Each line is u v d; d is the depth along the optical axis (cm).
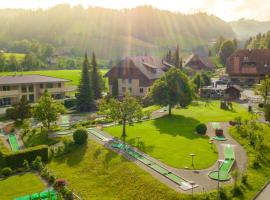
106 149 4731
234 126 5841
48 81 8862
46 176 4216
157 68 10419
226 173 3903
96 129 5862
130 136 5391
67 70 17300
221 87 9750
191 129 5806
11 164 4541
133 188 3675
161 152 4594
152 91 6912
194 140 5159
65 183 3875
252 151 4628
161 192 3472
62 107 6112
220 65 17288
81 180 4050
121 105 5366
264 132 5416
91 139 5225
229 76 11900
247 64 11731
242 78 11725
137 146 4866
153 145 4903
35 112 5800
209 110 7456
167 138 5259
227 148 4797
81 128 5175
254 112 7112
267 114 5703
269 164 4275
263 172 4012
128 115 5372
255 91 8669
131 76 9850
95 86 9681
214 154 4538
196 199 3291
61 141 5391
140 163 4203
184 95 6794
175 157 4403
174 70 6950
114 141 5122
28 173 4391
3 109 7638
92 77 9650
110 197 3606
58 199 3491
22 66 16675
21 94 8488
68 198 3612
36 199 3612
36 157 4644
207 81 10575
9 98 8338
